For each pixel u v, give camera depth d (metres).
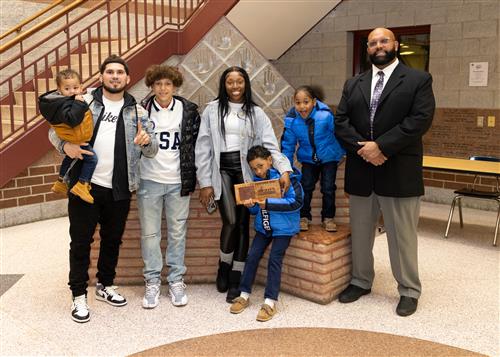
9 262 4.27
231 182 3.41
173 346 2.80
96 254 3.71
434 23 6.72
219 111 3.34
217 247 3.79
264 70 4.56
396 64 3.23
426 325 3.09
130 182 3.10
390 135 3.08
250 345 2.81
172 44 6.54
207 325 3.07
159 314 3.24
